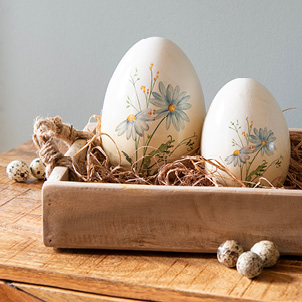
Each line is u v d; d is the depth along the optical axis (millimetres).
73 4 1382
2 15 1447
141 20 1340
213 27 1296
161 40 984
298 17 1241
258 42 1276
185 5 1303
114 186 874
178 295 833
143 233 884
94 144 1035
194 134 983
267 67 1284
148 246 887
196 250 886
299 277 852
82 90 1437
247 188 871
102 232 885
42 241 907
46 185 876
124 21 1354
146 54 969
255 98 932
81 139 1064
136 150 964
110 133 980
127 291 845
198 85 995
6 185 1082
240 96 933
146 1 1325
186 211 874
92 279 852
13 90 1517
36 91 1490
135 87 958
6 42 1473
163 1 1314
